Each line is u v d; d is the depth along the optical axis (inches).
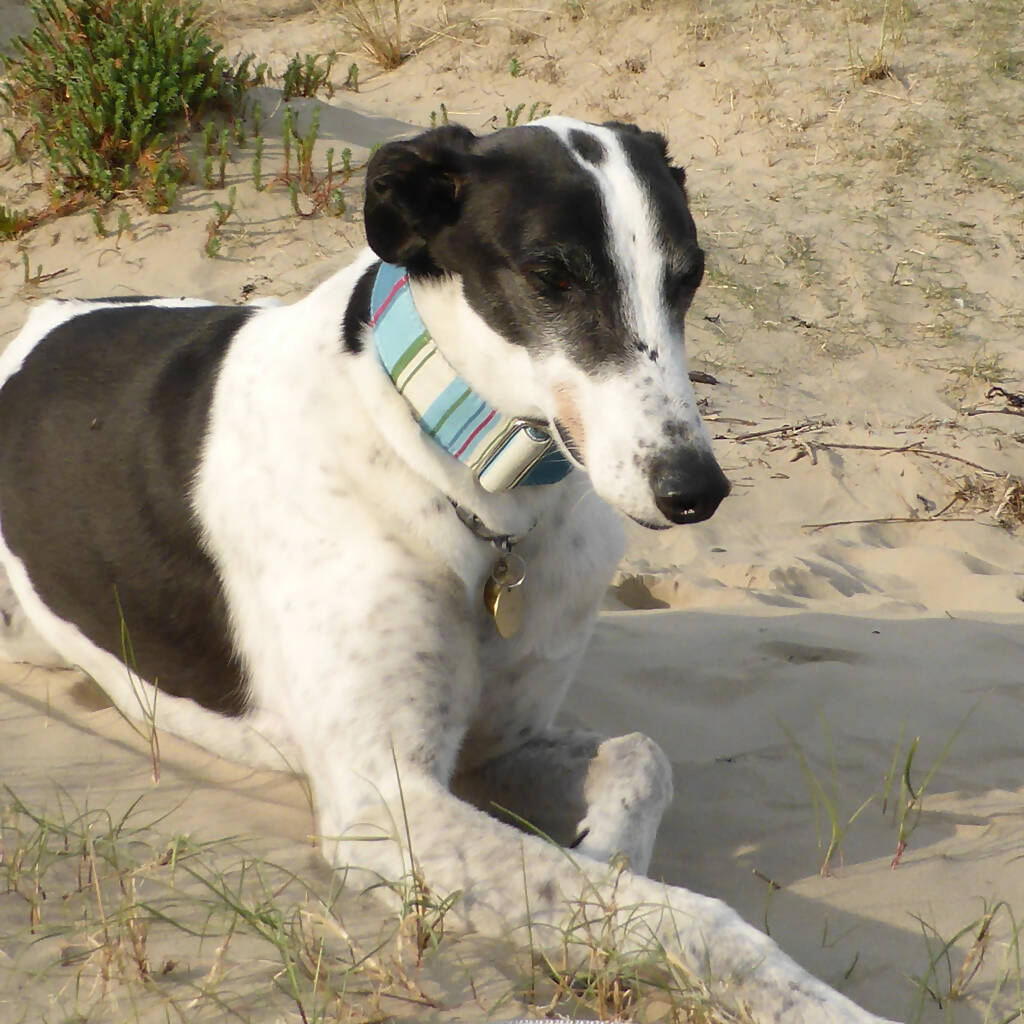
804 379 459.8
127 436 215.9
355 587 188.4
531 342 176.1
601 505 208.2
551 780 203.3
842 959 172.6
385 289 190.7
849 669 262.1
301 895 176.2
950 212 552.4
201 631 209.6
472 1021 150.9
